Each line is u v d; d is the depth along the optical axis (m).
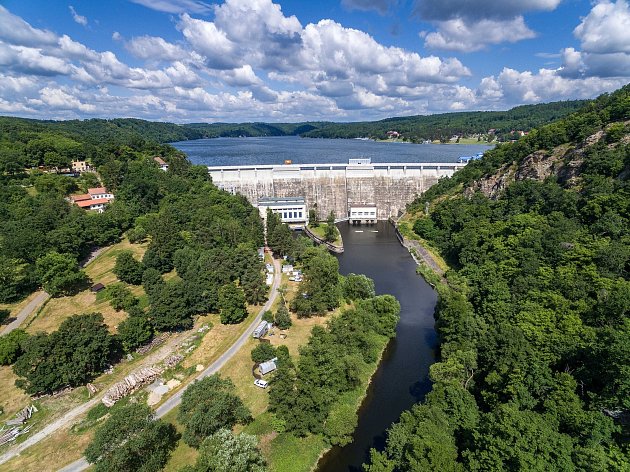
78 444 73.25
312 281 126.69
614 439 57.56
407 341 116.69
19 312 116.19
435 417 68.38
